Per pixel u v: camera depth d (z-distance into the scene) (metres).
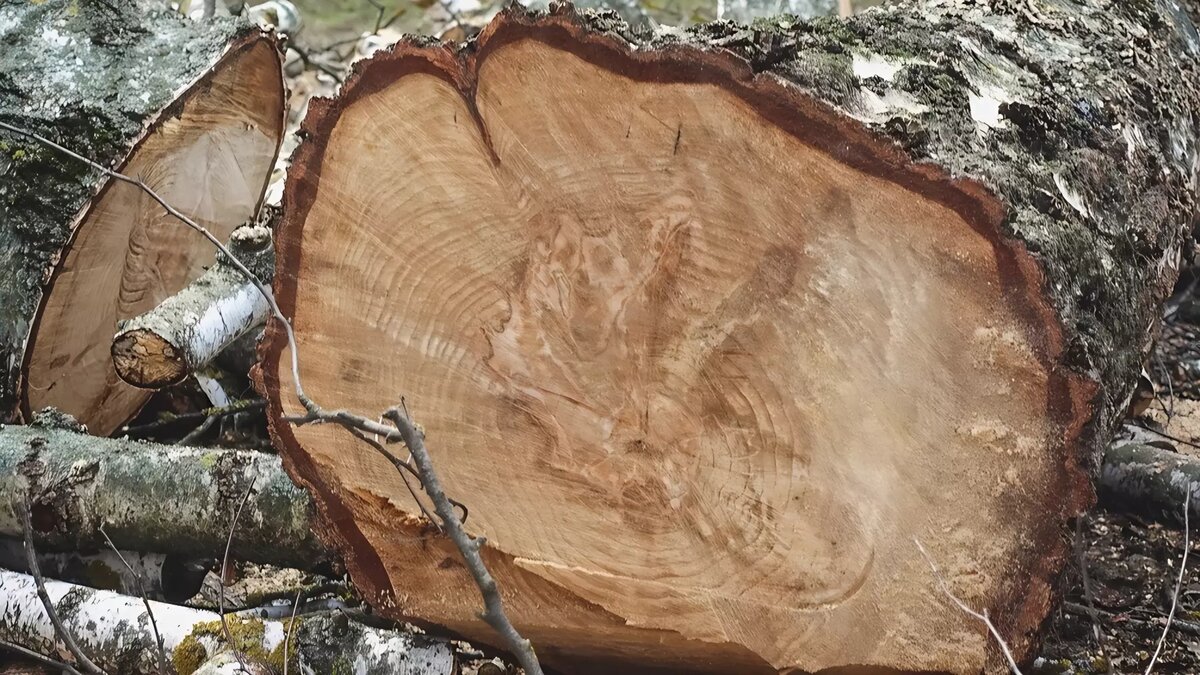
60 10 2.28
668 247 1.74
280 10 3.23
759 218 1.71
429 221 1.80
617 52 1.71
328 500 1.88
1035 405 1.68
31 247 2.18
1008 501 1.70
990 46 2.03
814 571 1.74
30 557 1.95
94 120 2.21
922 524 1.71
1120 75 2.12
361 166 1.81
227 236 2.41
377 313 1.83
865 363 1.71
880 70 1.83
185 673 1.91
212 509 2.00
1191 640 2.04
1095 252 1.81
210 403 2.40
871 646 1.74
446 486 1.83
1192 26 2.42
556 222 1.76
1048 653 2.00
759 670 1.80
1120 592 2.12
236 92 2.35
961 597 1.71
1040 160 1.86
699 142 1.71
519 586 1.83
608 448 1.79
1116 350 1.84
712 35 1.76
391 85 1.78
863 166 1.68
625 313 1.76
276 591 2.09
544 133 1.75
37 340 2.21
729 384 1.74
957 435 1.70
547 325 1.78
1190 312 2.63
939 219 1.68
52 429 2.09
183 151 2.30
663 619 1.79
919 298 1.69
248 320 2.19
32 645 1.97
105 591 1.97
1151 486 2.20
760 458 1.74
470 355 1.81
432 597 1.87
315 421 1.65
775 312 1.72
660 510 1.78
